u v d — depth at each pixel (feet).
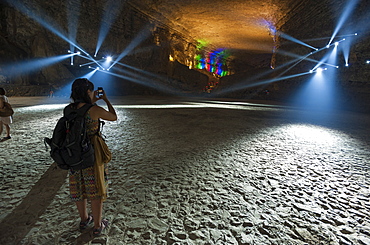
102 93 7.07
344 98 61.52
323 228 7.54
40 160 13.84
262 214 8.32
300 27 86.74
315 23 74.54
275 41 123.95
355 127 29.22
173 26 135.64
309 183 11.27
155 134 22.09
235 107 57.26
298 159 15.19
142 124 27.50
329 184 11.19
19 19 82.07
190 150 16.80
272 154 16.22
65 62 95.91
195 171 12.59
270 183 11.17
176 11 116.37
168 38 137.69
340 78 63.31
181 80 140.77
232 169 13.02
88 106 6.21
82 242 6.54
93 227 7.27
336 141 20.81
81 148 5.79
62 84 91.45
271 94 106.01
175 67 142.72
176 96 121.39
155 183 10.89
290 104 79.25
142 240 6.72
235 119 34.04
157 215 8.13
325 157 15.75
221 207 8.76
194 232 7.17
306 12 79.46
